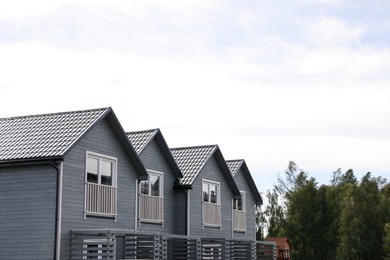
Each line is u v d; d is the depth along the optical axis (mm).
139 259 21547
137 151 24812
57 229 19234
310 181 64500
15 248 19672
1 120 22938
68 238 19719
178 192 27703
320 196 63625
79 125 20875
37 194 19656
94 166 21562
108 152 22281
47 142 20172
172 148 30344
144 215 24703
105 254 19453
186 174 28109
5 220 19953
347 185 67125
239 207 33531
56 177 19500
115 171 22609
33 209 19641
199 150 29750
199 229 28297
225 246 27672
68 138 20078
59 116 22047
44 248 19281
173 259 25594
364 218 61281
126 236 22500
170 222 27031
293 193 65750
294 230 62812
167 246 25594
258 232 67250
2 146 20641
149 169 25719
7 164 19812
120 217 22750
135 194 23844
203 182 29188
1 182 20250
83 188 20641
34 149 19859
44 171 19703
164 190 26766
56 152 19328
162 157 26891
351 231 60875
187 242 25500
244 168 34188
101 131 21969
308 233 62969
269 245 33656
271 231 66812
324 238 62531
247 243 30656
